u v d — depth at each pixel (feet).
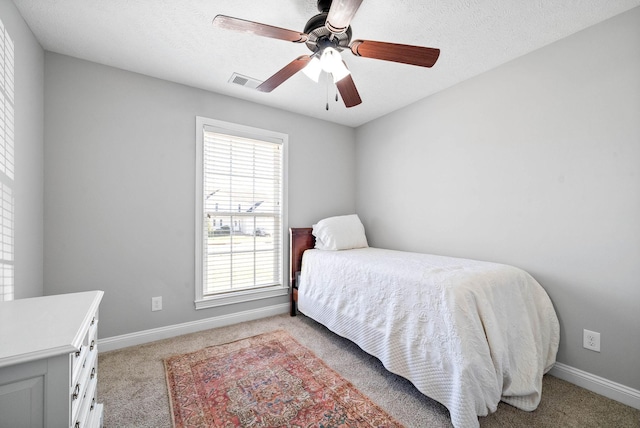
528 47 6.30
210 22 5.55
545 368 5.71
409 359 5.20
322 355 6.83
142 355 6.79
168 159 7.85
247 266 9.30
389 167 10.30
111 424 4.53
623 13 5.19
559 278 5.98
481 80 7.44
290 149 10.12
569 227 5.85
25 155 5.41
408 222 9.56
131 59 6.83
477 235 7.52
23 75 5.34
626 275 5.14
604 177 5.40
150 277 7.59
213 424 4.55
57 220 6.46
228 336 7.91
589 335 5.56
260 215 9.57
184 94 8.10
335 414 4.79
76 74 6.71
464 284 4.84
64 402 2.62
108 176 7.06
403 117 9.72
